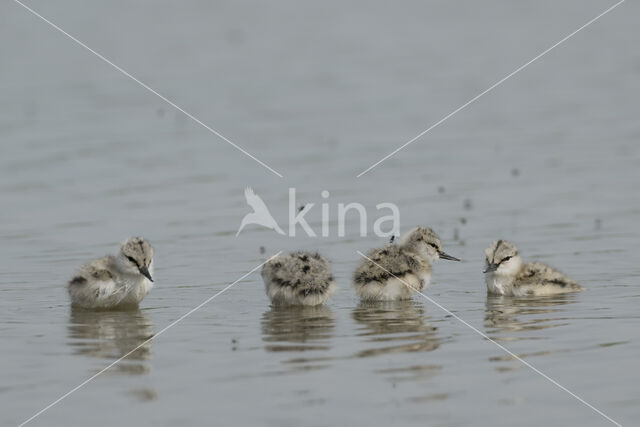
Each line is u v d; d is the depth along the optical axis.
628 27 42.22
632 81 33.25
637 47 38.50
